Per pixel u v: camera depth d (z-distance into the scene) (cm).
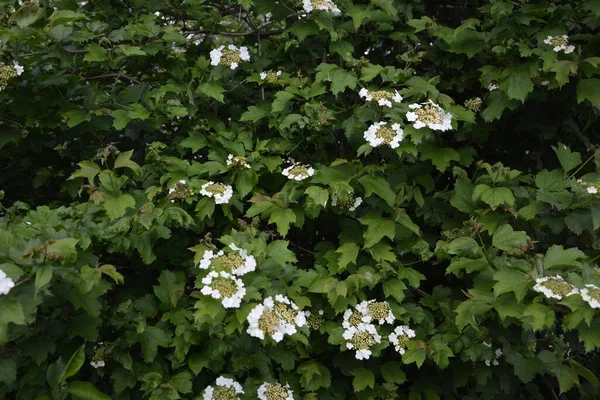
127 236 142
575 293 125
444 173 174
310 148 168
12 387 131
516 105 157
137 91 166
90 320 133
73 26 158
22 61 153
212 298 130
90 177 144
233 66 163
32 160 167
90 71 168
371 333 144
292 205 150
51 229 126
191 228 153
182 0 176
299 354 150
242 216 161
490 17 163
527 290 130
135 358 144
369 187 148
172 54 181
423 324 152
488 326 150
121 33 158
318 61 179
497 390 161
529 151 177
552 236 160
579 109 172
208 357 141
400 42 178
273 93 172
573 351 171
